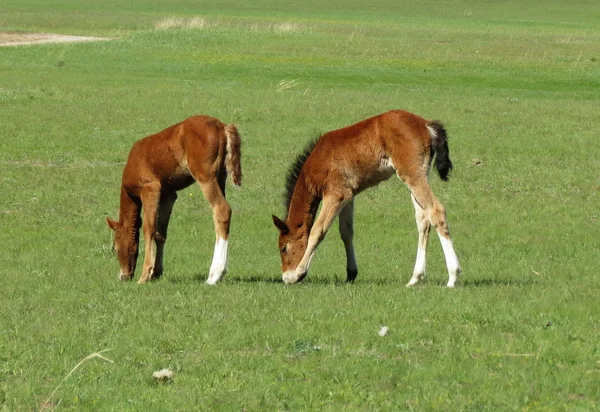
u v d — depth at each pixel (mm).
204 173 16234
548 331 12516
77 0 106312
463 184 26719
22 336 12586
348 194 16359
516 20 94125
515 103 41219
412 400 10227
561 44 65938
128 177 17031
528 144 31750
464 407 9953
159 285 16109
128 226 17250
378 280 16938
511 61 57469
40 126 33562
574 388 10477
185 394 10422
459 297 14555
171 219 22844
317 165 16422
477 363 11305
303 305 14219
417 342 12258
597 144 31969
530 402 10094
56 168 27750
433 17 96438
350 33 71875
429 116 37062
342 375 10953
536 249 19969
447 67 54906
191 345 12234
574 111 38938
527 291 15133
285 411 10023
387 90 45469
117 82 45906
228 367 11273
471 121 36094
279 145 31250
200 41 63781
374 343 12172
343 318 13336
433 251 20000
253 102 39688
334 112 37500
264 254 19797
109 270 18062
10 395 10391
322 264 18703
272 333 12516
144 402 10188
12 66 50906
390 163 15969
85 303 14633
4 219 22516
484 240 20953
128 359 11703
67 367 11344
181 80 47219
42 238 20922
